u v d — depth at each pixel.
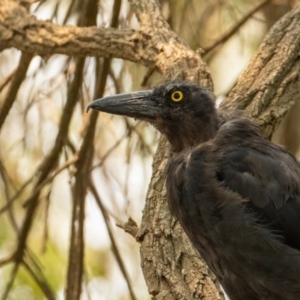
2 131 14.32
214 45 13.26
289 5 13.90
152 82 13.42
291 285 9.46
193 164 9.90
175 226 10.16
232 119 10.35
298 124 13.90
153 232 10.12
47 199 13.01
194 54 11.80
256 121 11.12
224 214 9.59
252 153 9.85
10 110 13.60
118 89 13.24
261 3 13.30
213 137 10.42
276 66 11.55
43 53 12.35
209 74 11.59
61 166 12.93
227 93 12.95
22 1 13.13
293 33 11.88
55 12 13.38
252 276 9.64
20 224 14.59
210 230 9.71
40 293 13.70
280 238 9.54
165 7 13.62
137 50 11.98
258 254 9.51
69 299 12.76
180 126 10.53
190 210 9.85
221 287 10.61
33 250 14.66
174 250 9.95
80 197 12.98
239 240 9.55
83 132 13.12
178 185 10.01
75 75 13.01
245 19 13.27
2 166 13.27
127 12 13.73
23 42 12.34
